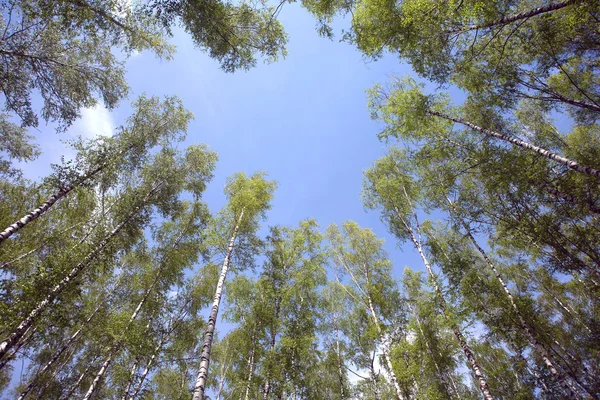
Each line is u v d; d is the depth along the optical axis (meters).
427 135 11.63
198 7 7.58
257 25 8.84
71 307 9.04
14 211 10.30
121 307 12.33
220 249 12.31
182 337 12.61
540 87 9.37
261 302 12.80
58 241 10.13
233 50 8.97
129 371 10.05
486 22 7.56
